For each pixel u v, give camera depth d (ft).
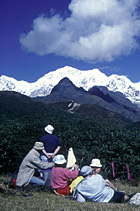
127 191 34.37
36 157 26.20
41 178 26.73
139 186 40.78
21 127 46.91
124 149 44.01
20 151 45.14
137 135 48.14
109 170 43.47
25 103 395.75
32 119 47.93
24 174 25.86
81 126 45.55
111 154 43.91
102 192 23.03
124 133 47.09
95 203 22.07
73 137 41.83
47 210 19.39
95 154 43.68
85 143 43.01
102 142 43.96
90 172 24.00
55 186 25.73
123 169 43.73
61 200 22.94
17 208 19.29
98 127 45.70
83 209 20.02
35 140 44.09
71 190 25.67
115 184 39.24
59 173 25.84
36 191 25.35
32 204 20.81
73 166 28.78
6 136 44.19
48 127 29.84
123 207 21.16
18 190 24.49
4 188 25.36
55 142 29.12
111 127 47.34
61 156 27.20
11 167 45.55
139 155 46.52
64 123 45.14
